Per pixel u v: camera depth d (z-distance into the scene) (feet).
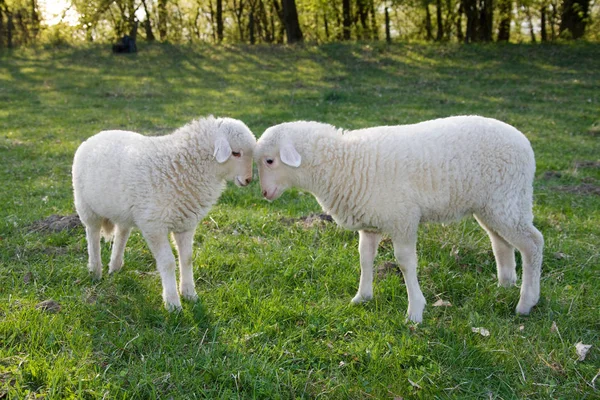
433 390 11.47
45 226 20.34
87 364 11.71
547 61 66.69
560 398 11.29
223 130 14.79
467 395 11.46
